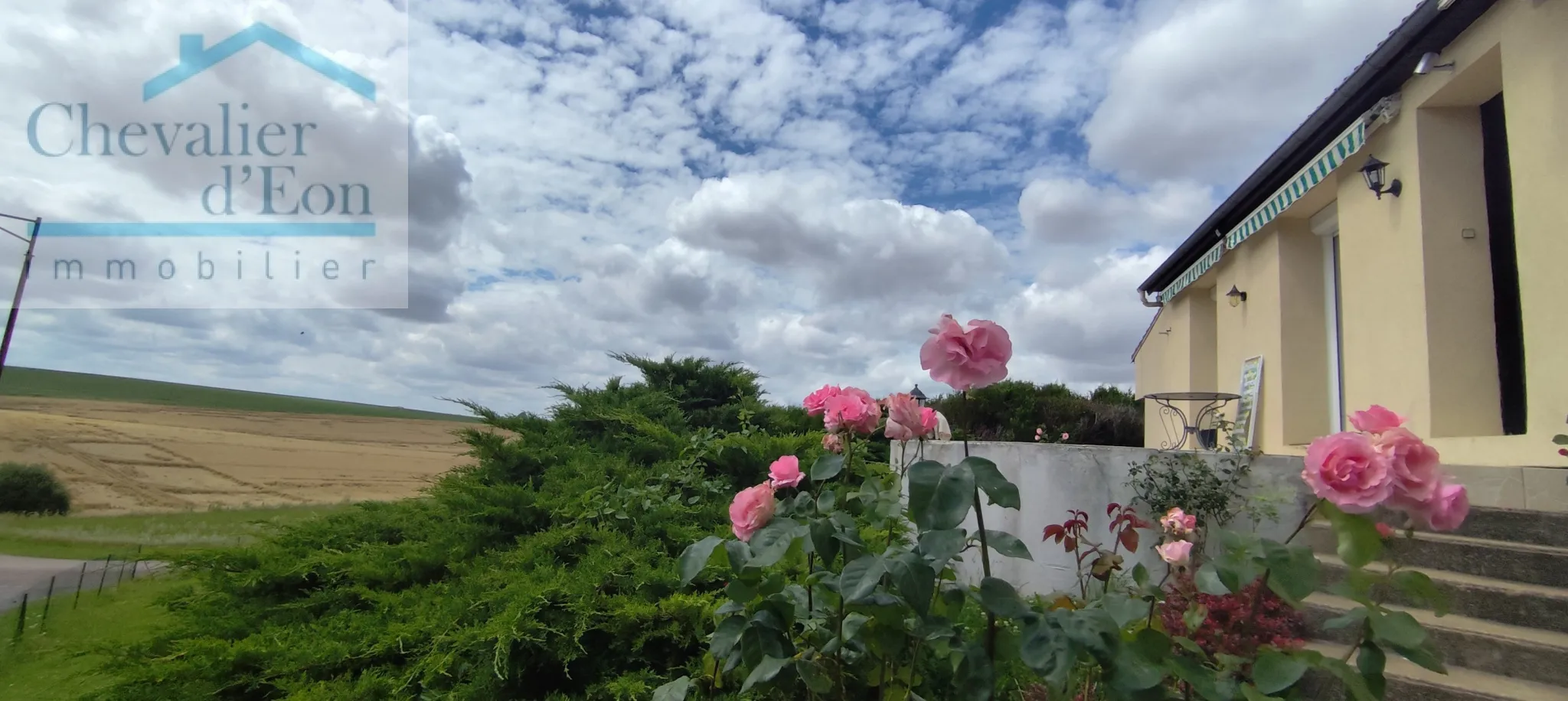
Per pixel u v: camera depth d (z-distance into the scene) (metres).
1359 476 1.73
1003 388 12.97
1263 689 1.70
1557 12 4.77
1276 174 8.14
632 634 3.78
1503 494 4.80
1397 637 1.76
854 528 2.38
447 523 5.16
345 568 4.85
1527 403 4.95
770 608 2.42
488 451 5.64
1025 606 1.90
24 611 7.86
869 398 2.92
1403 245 6.20
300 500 24.88
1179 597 3.01
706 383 7.41
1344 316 7.07
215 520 21.72
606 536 4.46
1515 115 5.06
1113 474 5.51
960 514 1.86
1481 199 5.93
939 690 2.77
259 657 3.96
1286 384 8.47
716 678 2.80
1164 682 2.06
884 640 2.30
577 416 6.34
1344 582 1.89
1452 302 5.86
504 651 3.48
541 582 3.99
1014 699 3.06
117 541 19.00
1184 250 10.85
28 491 23.45
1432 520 1.67
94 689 4.27
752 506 2.47
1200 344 11.72
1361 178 6.82
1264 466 5.08
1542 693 3.38
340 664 3.90
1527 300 4.94
